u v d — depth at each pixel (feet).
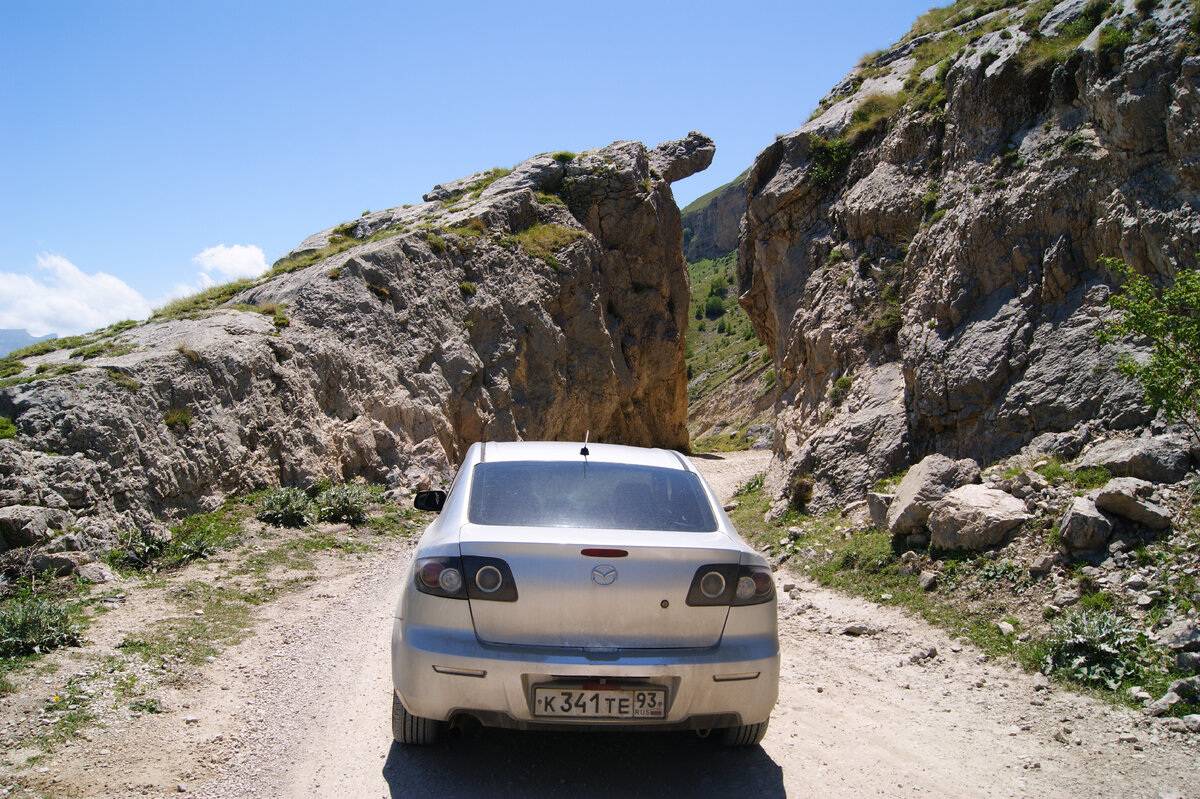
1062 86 36.17
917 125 46.93
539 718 12.52
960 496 26.07
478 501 14.66
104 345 47.52
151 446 38.50
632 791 13.32
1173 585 19.72
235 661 19.67
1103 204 31.50
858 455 37.40
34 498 30.32
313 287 63.41
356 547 36.52
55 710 15.44
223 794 12.80
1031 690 17.79
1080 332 30.76
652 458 16.88
